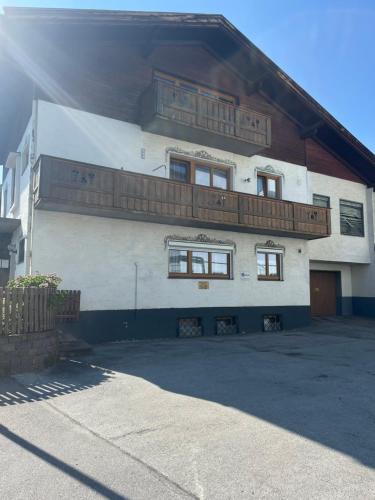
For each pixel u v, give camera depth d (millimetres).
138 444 4586
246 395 6426
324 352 10789
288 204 16625
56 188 11336
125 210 12438
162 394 6516
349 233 21328
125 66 14477
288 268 17922
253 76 17422
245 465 4027
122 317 13266
